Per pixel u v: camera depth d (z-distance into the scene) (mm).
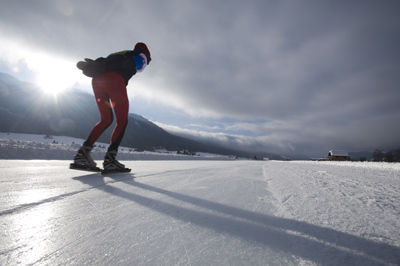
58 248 472
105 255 447
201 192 1142
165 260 436
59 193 975
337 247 532
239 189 1283
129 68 2088
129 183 1363
